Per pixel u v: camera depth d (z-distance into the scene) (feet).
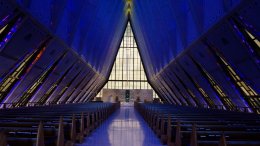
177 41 59.88
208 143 16.10
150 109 49.06
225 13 32.91
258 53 33.86
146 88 151.23
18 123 20.70
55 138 20.70
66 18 50.96
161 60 81.05
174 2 50.90
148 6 70.85
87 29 62.49
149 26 79.36
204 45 44.24
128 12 114.52
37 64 47.70
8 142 16.85
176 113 36.27
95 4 59.72
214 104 64.28
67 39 53.26
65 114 30.86
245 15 30.66
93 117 40.60
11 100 51.11
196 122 23.08
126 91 148.46
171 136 26.20
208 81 56.13
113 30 91.25
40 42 43.21
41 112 33.81
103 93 148.36
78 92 96.68
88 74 88.84
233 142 14.51
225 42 37.91
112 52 116.57
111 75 151.94
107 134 37.83
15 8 31.58
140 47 128.98
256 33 31.81
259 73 36.17
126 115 77.36
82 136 31.12
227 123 22.79
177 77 75.87
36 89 58.29
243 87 45.47
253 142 14.58
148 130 42.98
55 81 63.82
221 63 44.62
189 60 55.88
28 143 16.85
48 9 41.06
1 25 32.12
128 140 33.12
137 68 152.35
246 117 28.96
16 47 37.73
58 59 56.65
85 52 71.20
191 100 80.59
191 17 47.98
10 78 45.16
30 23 36.27
